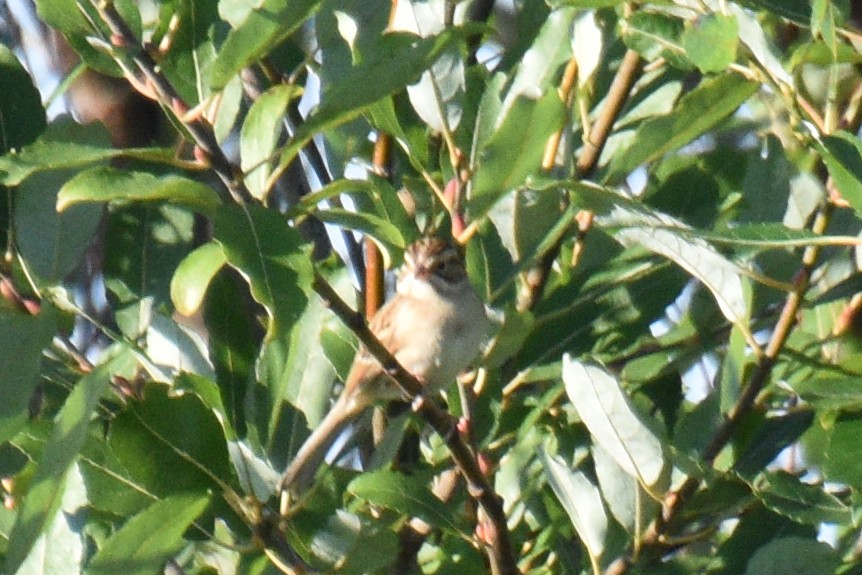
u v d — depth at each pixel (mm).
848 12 8898
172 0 8234
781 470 9609
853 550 10266
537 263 11266
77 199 7117
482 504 9500
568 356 9195
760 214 10977
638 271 11148
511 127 8555
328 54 10094
